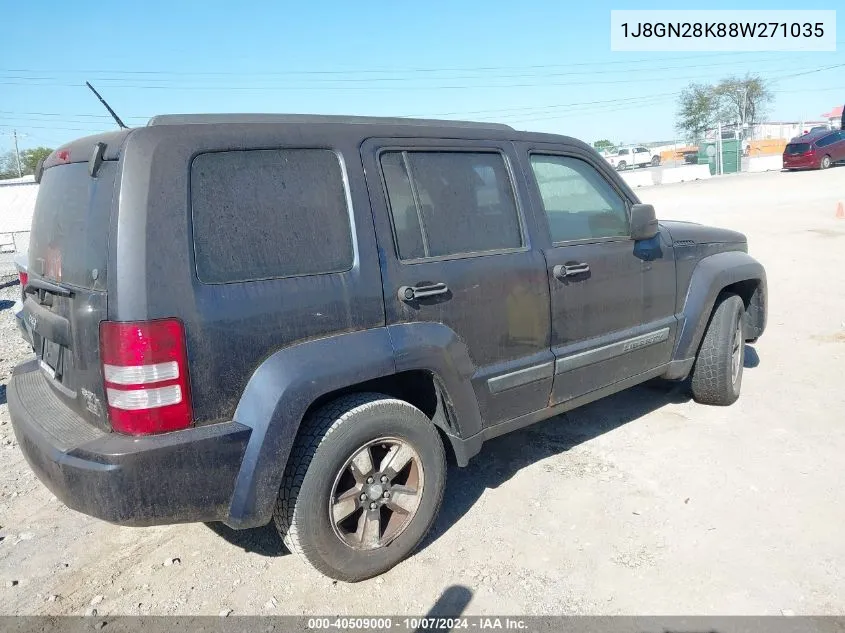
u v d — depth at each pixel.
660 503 3.66
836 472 3.89
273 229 2.82
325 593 3.04
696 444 4.36
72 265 2.86
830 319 7.27
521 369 3.58
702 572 3.06
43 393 3.21
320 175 2.99
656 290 4.38
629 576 3.07
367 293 3.01
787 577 3.00
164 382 2.52
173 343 2.53
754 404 5.01
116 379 2.51
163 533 3.62
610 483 3.90
